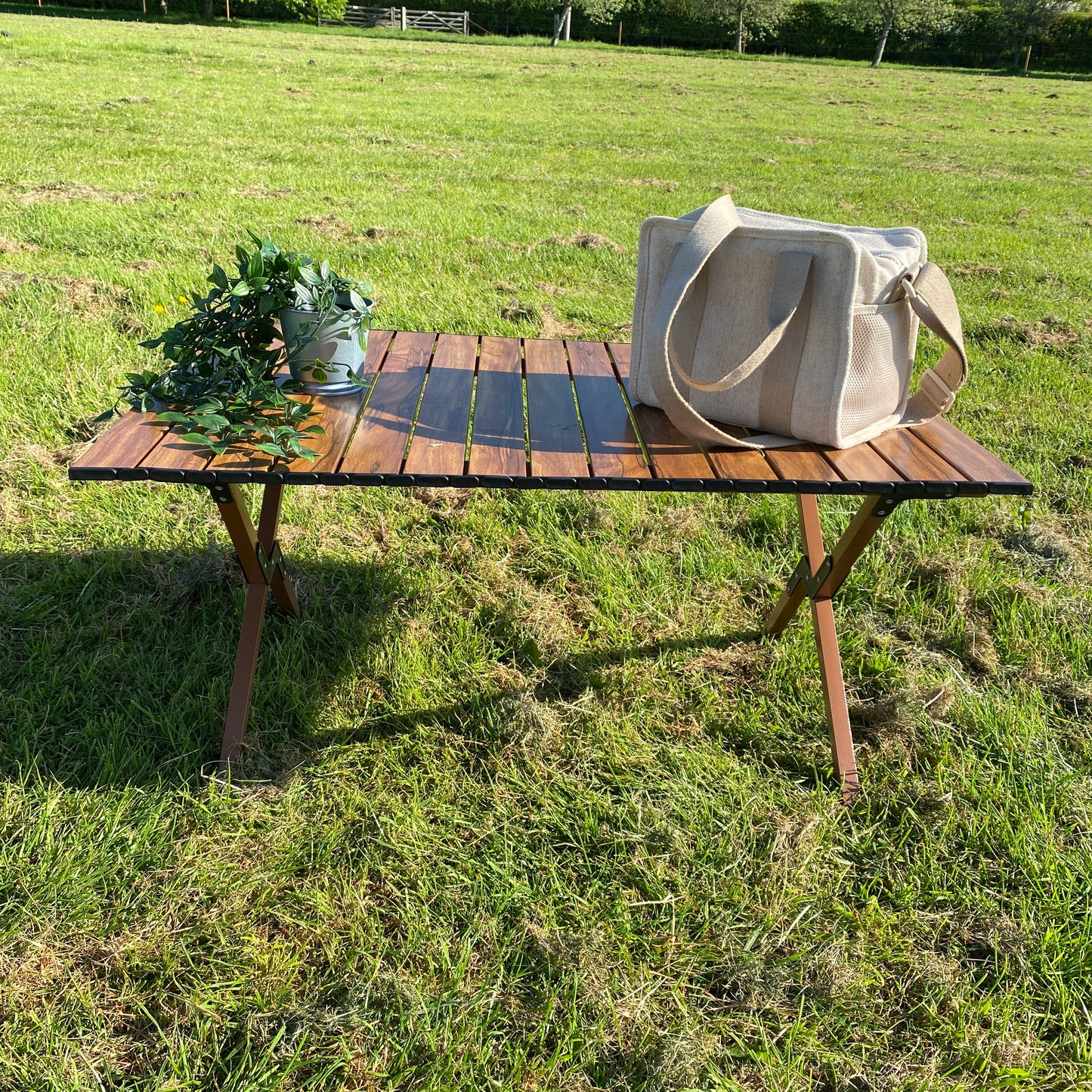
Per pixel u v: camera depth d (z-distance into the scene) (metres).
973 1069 1.51
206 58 16.77
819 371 1.76
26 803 1.85
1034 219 7.94
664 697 2.28
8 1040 1.44
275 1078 1.42
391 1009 1.54
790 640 2.51
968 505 3.22
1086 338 4.86
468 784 1.99
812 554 2.23
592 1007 1.55
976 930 1.75
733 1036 1.53
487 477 1.67
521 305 4.63
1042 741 2.19
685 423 1.75
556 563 2.78
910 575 2.82
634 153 10.10
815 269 1.71
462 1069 1.45
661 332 1.68
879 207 8.04
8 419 3.19
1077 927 1.73
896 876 1.85
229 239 5.49
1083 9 37.34
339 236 5.77
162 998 1.53
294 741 2.07
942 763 2.10
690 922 1.73
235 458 1.70
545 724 2.12
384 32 31.69
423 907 1.70
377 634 2.41
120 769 1.92
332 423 1.89
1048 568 2.90
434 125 11.04
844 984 1.60
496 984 1.58
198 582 2.50
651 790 2.01
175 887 1.70
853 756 2.08
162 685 2.18
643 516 3.03
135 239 5.33
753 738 2.17
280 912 1.69
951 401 1.94
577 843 1.87
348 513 2.95
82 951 1.59
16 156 7.32
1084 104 20.56
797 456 1.80
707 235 1.69
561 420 1.98
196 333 1.90
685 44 36.50
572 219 6.71
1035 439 3.69
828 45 36.06
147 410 1.84
